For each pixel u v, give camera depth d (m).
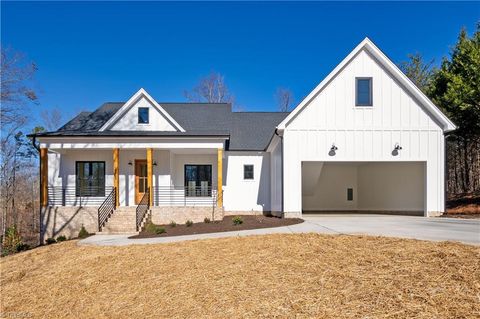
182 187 19.78
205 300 5.92
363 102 16.14
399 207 18.28
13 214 32.91
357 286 5.60
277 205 17.83
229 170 20.38
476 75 17.78
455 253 6.75
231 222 14.98
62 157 18.94
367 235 9.44
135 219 15.35
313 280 6.09
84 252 10.45
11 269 9.98
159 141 17.31
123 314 6.01
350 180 22.03
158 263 8.38
